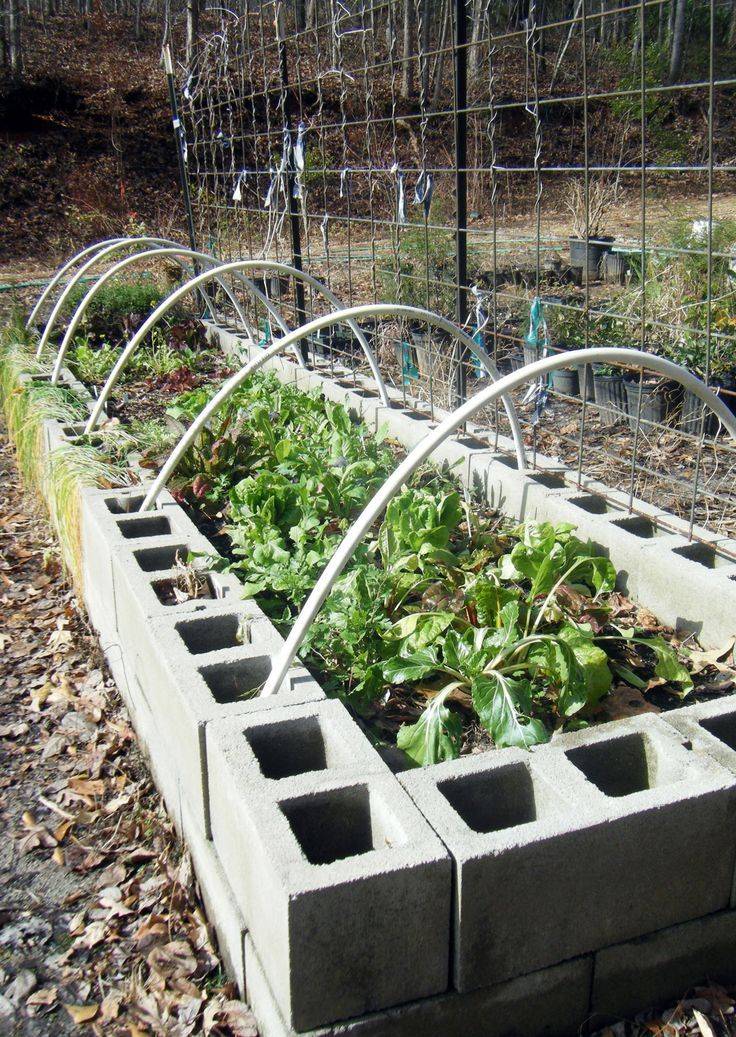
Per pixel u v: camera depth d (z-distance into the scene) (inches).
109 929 105.3
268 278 416.8
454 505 149.3
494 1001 83.8
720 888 90.7
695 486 144.5
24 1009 95.2
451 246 410.0
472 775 90.6
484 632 114.3
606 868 84.0
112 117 838.5
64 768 135.6
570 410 273.3
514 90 883.4
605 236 503.8
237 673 112.3
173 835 120.0
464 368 225.0
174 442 201.8
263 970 85.9
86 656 166.2
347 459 181.3
